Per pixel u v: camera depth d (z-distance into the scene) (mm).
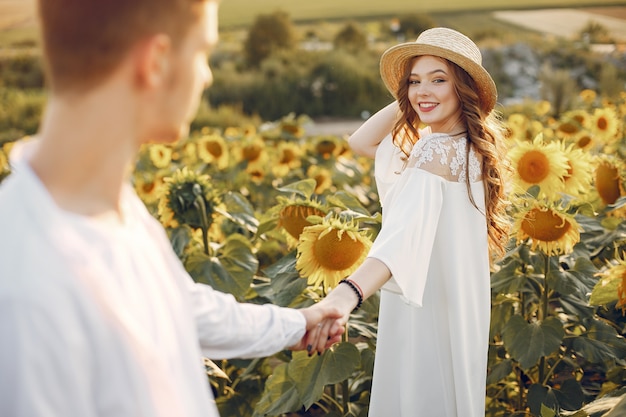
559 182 3133
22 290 945
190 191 3213
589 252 3393
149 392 1048
